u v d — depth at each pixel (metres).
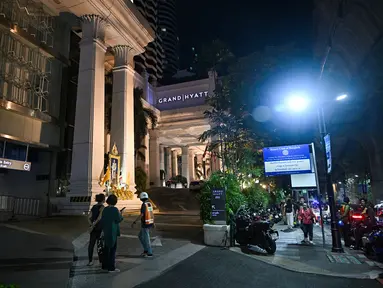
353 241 10.42
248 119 18.59
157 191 34.06
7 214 16.78
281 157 13.44
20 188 21.69
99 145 21.28
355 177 35.16
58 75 22.80
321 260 8.12
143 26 27.62
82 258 7.62
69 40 24.16
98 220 6.90
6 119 18.12
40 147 20.81
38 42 20.52
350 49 18.98
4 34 18.23
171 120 40.97
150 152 41.31
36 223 14.15
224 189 10.17
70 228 12.81
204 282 6.02
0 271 5.96
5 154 18.67
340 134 27.33
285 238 12.24
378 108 21.77
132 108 26.80
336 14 17.02
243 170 16.97
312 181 13.07
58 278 5.64
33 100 20.06
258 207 14.83
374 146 25.67
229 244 9.67
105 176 20.94
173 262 7.44
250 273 6.79
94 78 21.83
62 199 19.84
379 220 10.58
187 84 42.09
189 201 30.28
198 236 11.50
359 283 6.15
